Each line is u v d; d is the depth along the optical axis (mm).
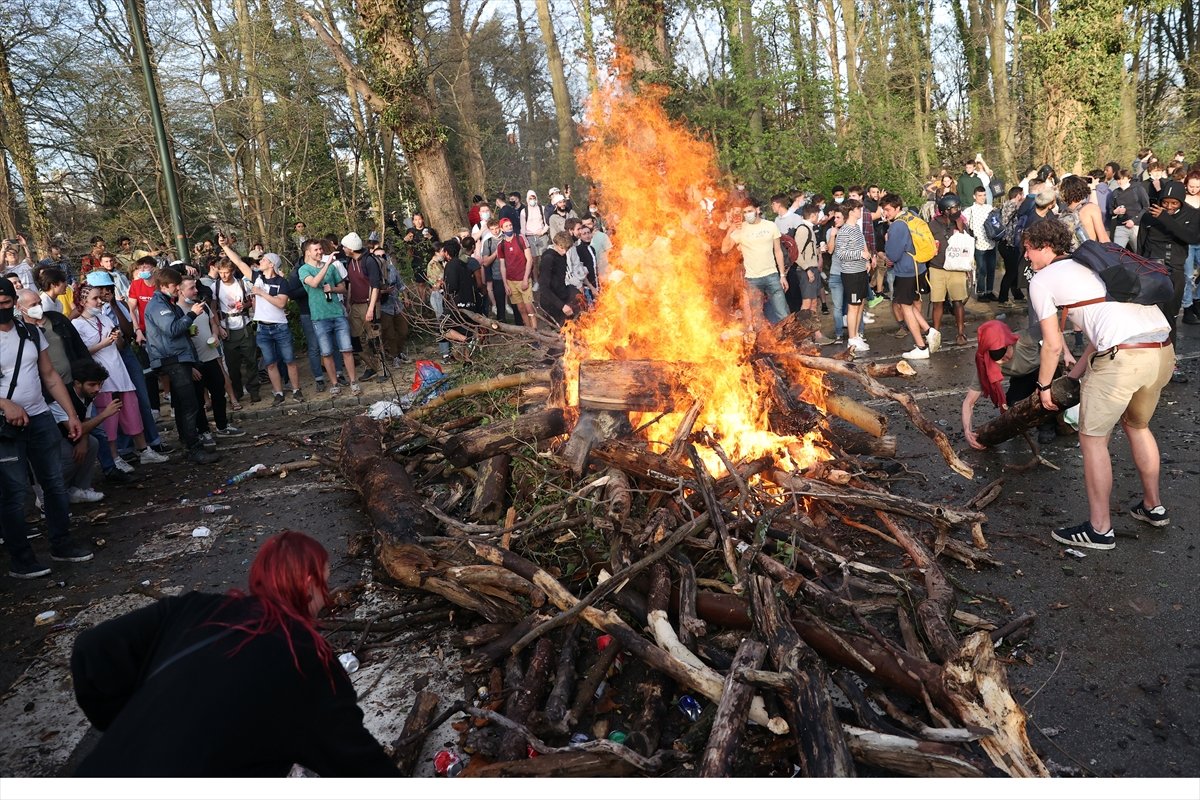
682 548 4238
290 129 19156
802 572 4207
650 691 3402
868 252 10875
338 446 7051
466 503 5594
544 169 33906
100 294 7867
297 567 2414
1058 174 18547
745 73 19234
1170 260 7820
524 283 12859
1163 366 4453
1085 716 3316
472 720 3502
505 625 4066
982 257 13148
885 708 3318
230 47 18812
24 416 5371
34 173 19500
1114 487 5535
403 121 16984
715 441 4977
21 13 19547
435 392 7406
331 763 2340
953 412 7551
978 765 3021
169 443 9312
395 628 4367
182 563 5645
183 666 2186
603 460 4871
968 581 4441
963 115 31500
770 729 3084
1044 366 4652
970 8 30719
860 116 20359
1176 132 26859
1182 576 4309
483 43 28234
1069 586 4309
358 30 18562
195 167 21453
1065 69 18500
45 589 5410
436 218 17359
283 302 10336
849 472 5453
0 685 4254
